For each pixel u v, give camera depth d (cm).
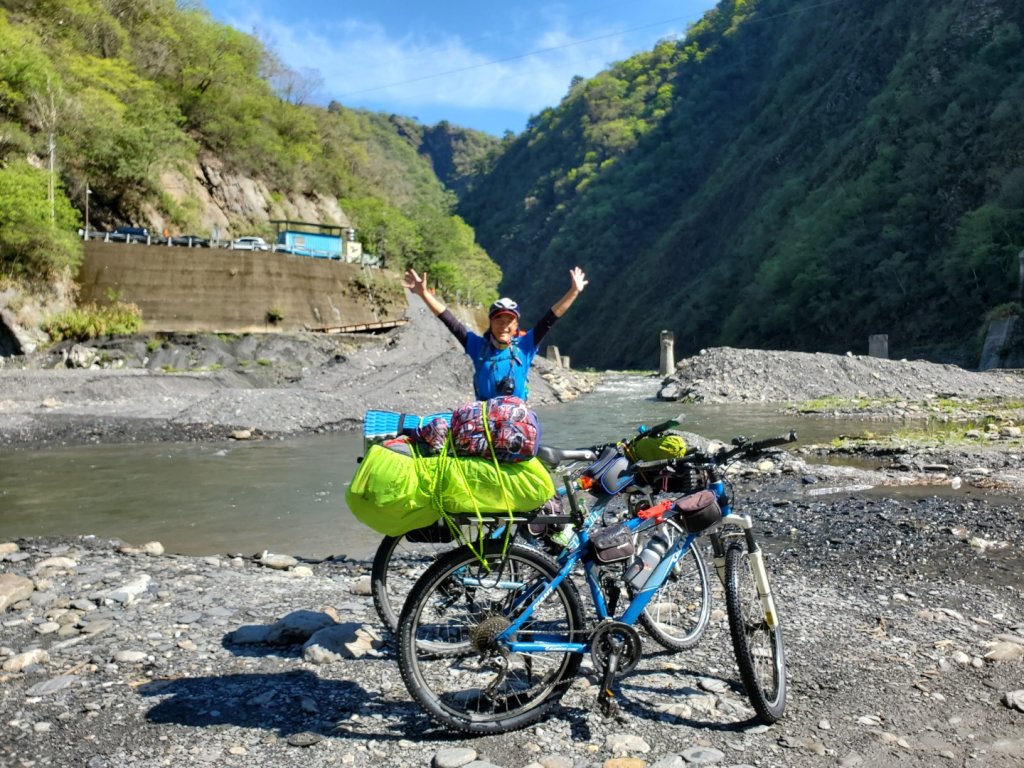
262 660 412
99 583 561
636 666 402
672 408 2378
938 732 331
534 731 333
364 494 329
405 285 455
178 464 1380
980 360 4269
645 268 11575
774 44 14300
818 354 2738
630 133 15950
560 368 3356
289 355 3359
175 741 319
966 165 6406
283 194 6569
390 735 329
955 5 7900
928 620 475
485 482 325
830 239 7169
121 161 4372
